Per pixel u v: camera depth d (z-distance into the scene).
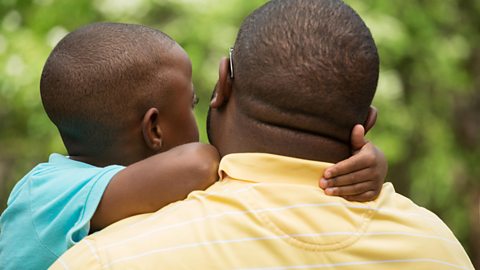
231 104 2.62
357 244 2.45
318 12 2.53
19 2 12.41
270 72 2.50
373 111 2.70
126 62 3.26
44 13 11.82
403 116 11.59
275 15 2.54
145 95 3.28
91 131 3.26
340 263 2.43
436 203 12.64
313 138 2.53
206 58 10.70
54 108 3.27
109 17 11.41
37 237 2.92
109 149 3.28
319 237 2.43
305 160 2.51
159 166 2.83
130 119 3.26
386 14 11.35
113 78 3.23
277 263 2.39
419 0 11.91
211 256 2.38
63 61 3.25
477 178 12.74
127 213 2.83
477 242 12.83
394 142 11.41
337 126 2.54
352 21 2.54
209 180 2.81
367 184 2.55
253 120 2.55
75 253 2.45
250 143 2.55
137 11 11.28
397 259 2.48
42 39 11.69
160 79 3.32
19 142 12.98
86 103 3.22
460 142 12.72
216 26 10.77
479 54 12.70
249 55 2.54
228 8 10.91
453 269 2.56
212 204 2.48
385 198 2.62
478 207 12.76
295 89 2.49
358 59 2.51
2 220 3.10
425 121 12.07
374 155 2.58
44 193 2.97
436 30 11.97
